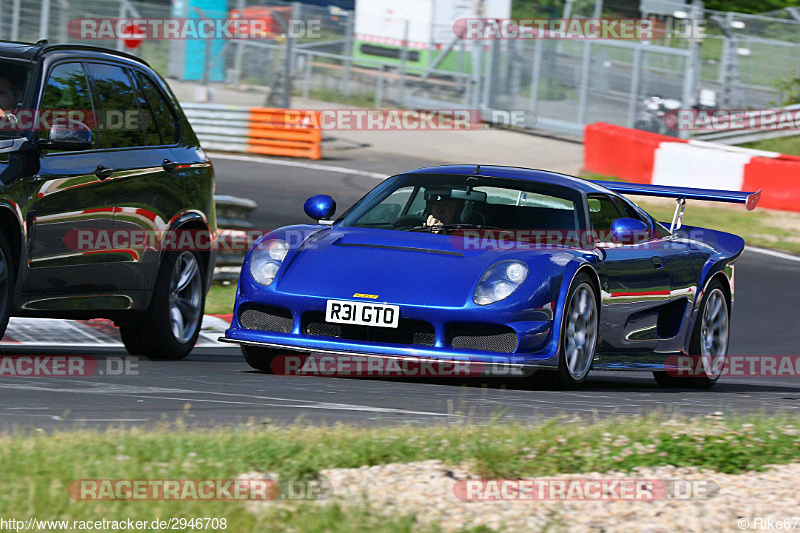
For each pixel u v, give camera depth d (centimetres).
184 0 9456
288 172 7062
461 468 1329
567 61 8931
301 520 1062
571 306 2344
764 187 6675
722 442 1535
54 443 1298
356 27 9412
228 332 2391
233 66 9538
